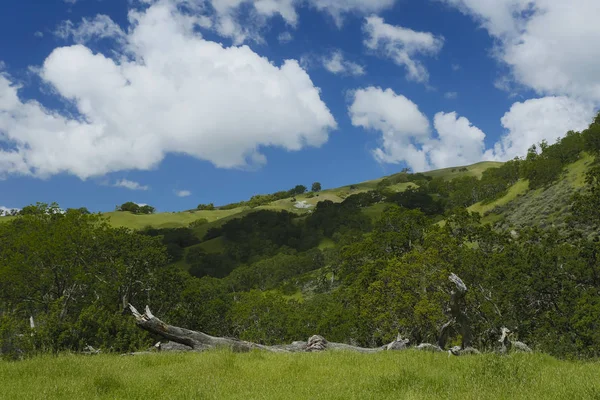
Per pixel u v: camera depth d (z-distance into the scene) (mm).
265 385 8320
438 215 168375
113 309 38344
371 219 182750
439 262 40844
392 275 42438
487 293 36156
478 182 161875
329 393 7371
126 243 43875
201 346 18062
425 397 6828
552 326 27000
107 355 16250
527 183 107375
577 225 45812
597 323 24078
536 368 9531
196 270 154625
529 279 29438
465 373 8898
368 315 43625
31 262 37750
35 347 20766
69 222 41469
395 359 12398
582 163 91188
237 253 170000
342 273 63312
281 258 142250
